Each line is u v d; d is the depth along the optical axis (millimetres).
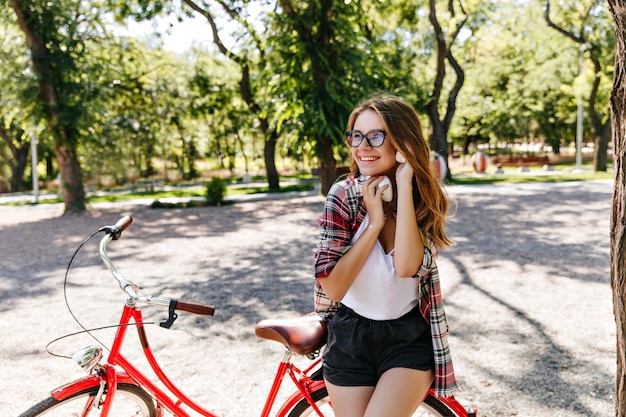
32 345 5102
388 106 2064
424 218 2104
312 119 15156
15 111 16500
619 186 2074
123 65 19703
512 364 4281
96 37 17422
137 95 23094
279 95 16344
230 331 5324
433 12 22453
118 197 22859
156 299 2287
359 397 2041
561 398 3680
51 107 16000
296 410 2285
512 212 13438
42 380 4242
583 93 25344
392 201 2127
